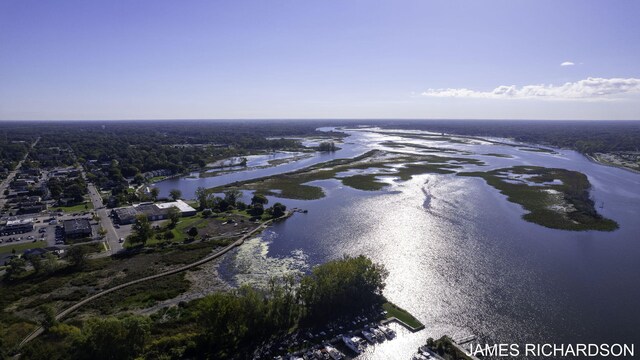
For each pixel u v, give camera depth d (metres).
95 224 142.38
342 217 146.38
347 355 68.12
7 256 112.56
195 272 102.69
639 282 94.06
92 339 62.44
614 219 146.75
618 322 77.62
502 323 77.44
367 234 127.00
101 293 90.88
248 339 71.75
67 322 78.31
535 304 84.00
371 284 84.44
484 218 143.25
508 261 105.50
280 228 136.12
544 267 101.88
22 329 73.56
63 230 133.88
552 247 115.81
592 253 111.69
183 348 68.62
